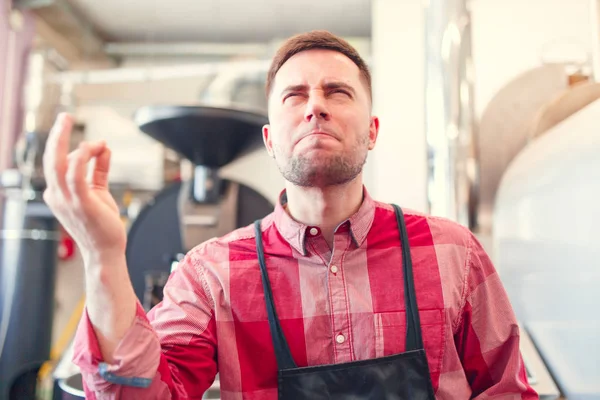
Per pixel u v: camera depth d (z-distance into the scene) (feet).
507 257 4.96
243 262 2.91
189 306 2.77
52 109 8.93
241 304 2.77
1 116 8.43
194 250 3.06
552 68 5.73
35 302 7.88
